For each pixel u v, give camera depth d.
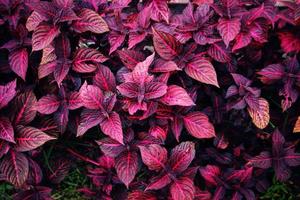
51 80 0.99
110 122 0.89
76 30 0.93
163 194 0.95
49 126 0.98
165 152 0.91
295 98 0.97
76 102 0.96
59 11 0.91
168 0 0.98
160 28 0.96
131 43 0.94
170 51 0.93
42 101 0.95
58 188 1.11
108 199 1.01
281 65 0.99
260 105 0.96
